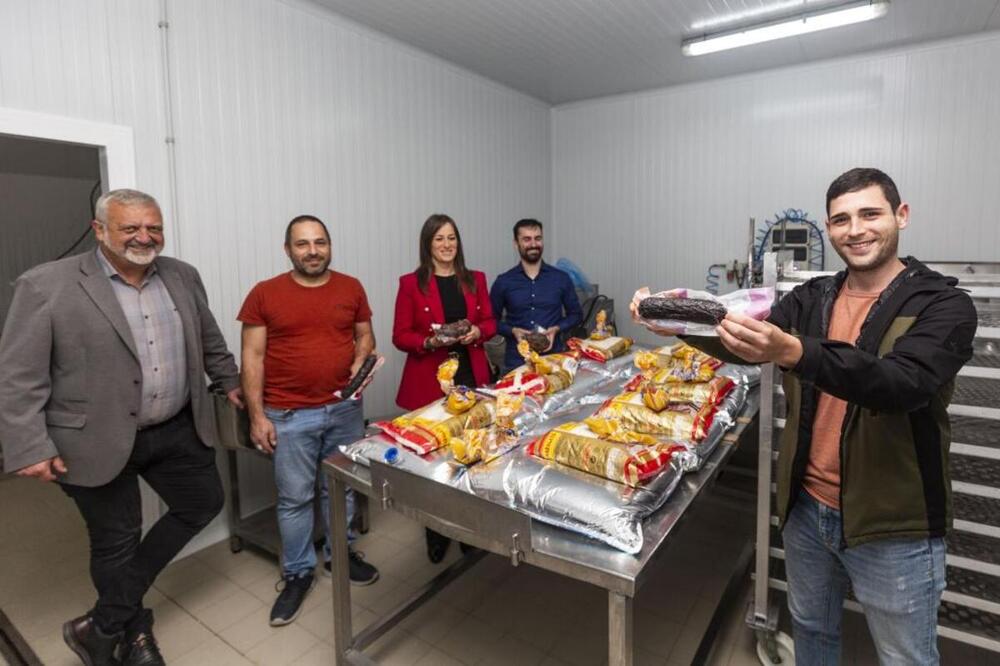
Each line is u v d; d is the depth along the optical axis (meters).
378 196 3.39
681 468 1.46
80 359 1.63
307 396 2.14
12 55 1.98
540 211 4.88
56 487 3.29
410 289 2.48
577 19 3.17
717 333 1.05
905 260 1.19
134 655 1.80
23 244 4.29
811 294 1.30
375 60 3.32
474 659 1.91
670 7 3.01
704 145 4.27
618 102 4.62
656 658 1.91
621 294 4.76
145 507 2.44
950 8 3.01
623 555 1.19
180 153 2.45
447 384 1.80
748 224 4.15
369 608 2.18
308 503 2.20
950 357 0.97
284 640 2.00
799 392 1.28
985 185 3.40
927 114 3.51
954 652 1.87
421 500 1.41
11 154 3.63
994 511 1.61
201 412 1.92
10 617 2.13
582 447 1.42
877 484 1.12
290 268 2.90
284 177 2.87
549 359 2.31
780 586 1.78
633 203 4.62
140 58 2.31
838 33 3.35
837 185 1.15
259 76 2.73
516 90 4.48
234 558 2.56
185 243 2.49
